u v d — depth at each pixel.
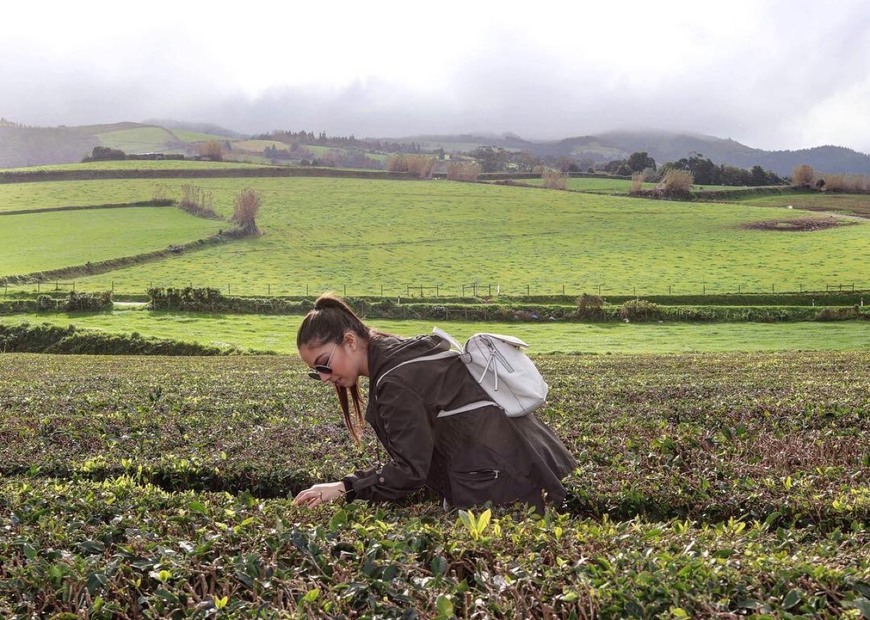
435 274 74.12
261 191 124.94
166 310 55.34
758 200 133.50
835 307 56.53
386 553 3.84
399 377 4.67
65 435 9.12
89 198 113.25
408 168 159.75
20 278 66.94
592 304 56.25
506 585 3.46
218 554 4.00
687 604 3.27
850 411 10.29
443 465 5.02
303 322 4.88
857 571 3.55
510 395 4.90
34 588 3.68
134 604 3.60
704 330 51.12
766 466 6.93
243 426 9.64
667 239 93.44
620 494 5.78
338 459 7.48
